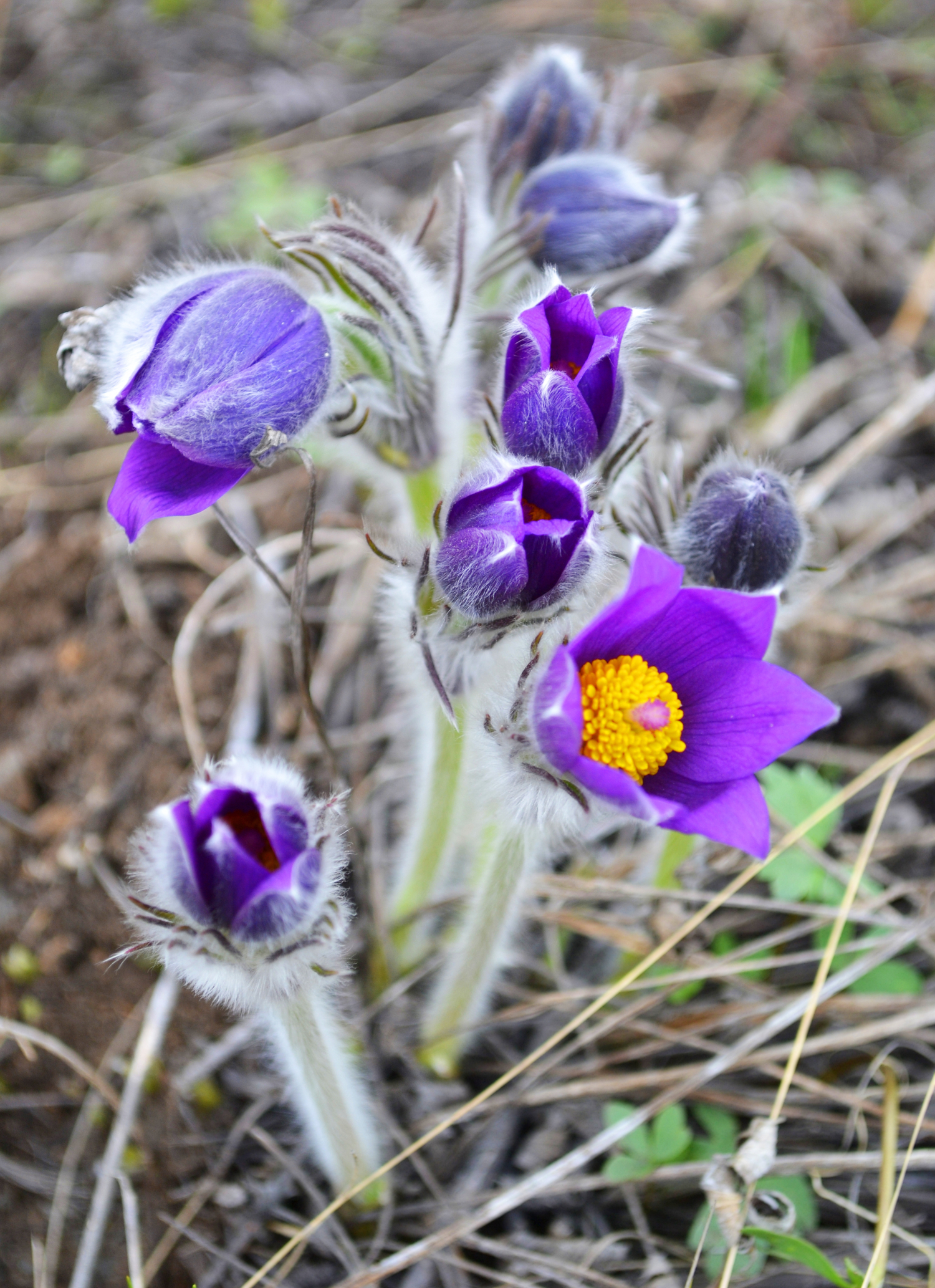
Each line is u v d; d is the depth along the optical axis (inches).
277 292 15.8
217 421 15.4
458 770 17.7
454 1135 18.1
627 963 18.7
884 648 21.0
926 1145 17.8
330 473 21.9
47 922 19.2
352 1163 17.3
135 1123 18.2
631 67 19.6
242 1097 18.4
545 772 15.4
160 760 20.1
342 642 20.9
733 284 24.2
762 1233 16.7
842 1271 17.2
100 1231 17.6
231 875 14.7
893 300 24.9
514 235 17.6
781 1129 18.0
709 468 16.9
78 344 16.5
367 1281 16.7
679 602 15.5
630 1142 17.4
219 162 26.3
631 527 16.8
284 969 15.1
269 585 21.0
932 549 21.8
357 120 27.2
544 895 18.7
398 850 20.0
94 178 26.1
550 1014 18.7
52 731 20.3
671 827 15.3
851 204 25.6
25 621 21.1
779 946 19.1
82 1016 18.8
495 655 16.3
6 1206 17.9
